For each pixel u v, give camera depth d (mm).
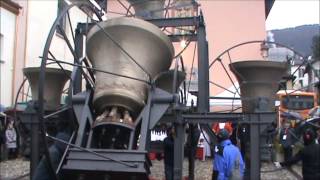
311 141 7238
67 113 6531
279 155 13258
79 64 6074
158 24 8227
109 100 5852
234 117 7414
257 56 25875
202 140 16312
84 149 5426
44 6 20391
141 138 5617
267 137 8453
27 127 7488
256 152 7293
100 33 6148
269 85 7523
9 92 18641
